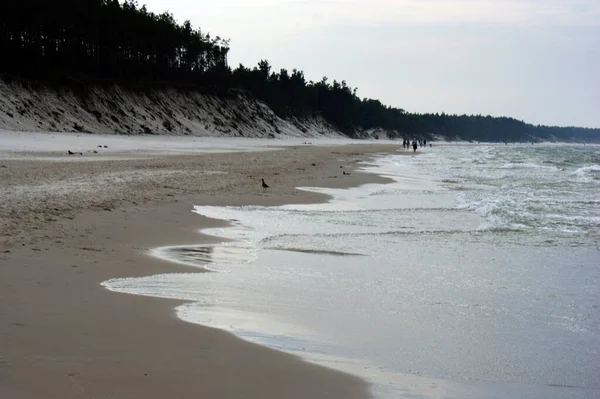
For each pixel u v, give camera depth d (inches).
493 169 1797.5
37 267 365.1
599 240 566.9
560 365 249.6
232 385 203.0
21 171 1004.6
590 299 361.4
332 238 555.2
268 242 525.0
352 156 2426.2
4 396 177.6
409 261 462.6
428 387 218.1
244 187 957.8
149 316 281.4
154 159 1574.8
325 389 206.4
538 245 540.7
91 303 297.0
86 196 706.8
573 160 2583.7
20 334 239.8
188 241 506.6
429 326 299.4
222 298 331.6
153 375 206.2
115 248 449.1
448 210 772.6
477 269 439.5
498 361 251.9
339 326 291.9
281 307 320.2
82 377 199.2
